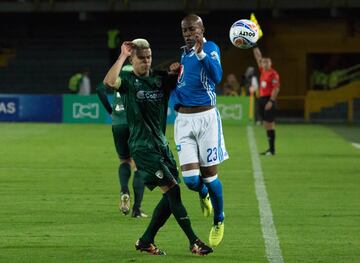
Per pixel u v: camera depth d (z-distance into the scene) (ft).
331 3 374.63
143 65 88.74
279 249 93.81
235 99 325.83
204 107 92.94
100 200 130.31
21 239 98.78
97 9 393.91
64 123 327.06
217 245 95.30
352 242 98.02
